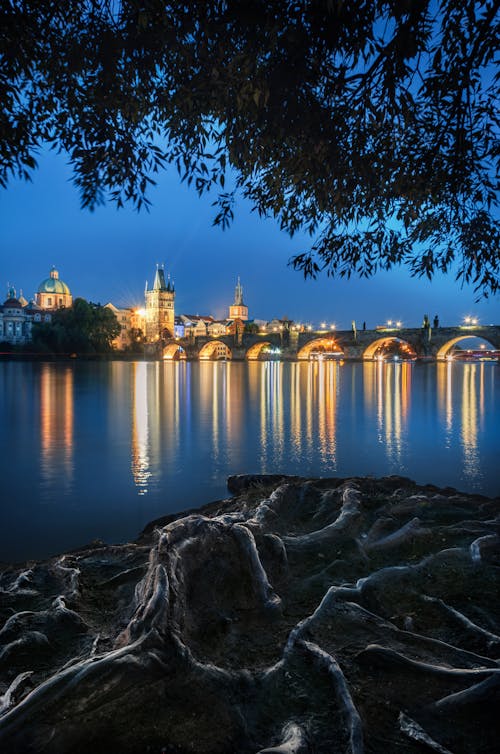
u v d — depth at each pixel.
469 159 5.69
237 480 14.14
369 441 23.28
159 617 3.76
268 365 158.12
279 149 5.61
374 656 3.74
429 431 26.30
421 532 6.45
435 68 4.87
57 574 6.00
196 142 5.40
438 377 86.12
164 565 4.37
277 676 3.56
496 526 6.79
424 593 5.03
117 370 108.88
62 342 155.00
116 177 5.20
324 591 4.98
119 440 23.70
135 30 4.40
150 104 5.25
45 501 13.66
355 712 3.12
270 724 3.18
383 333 162.25
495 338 139.75
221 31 4.30
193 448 21.67
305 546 6.03
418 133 5.75
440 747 2.92
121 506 13.23
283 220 6.75
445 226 6.51
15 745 2.80
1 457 19.62
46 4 4.27
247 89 4.48
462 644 4.09
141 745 2.87
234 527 5.34
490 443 22.70
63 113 5.13
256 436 24.86
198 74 4.67
